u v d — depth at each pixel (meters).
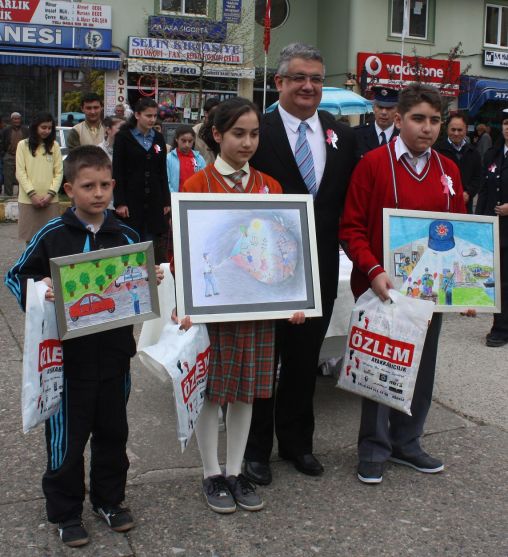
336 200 3.43
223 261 3.01
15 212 11.59
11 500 3.14
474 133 19.77
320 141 3.40
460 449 3.81
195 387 2.89
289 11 20.06
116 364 2.83
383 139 5.80
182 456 3.64
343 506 3.18
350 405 4.41
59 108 17.19
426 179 3.36
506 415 4.30
